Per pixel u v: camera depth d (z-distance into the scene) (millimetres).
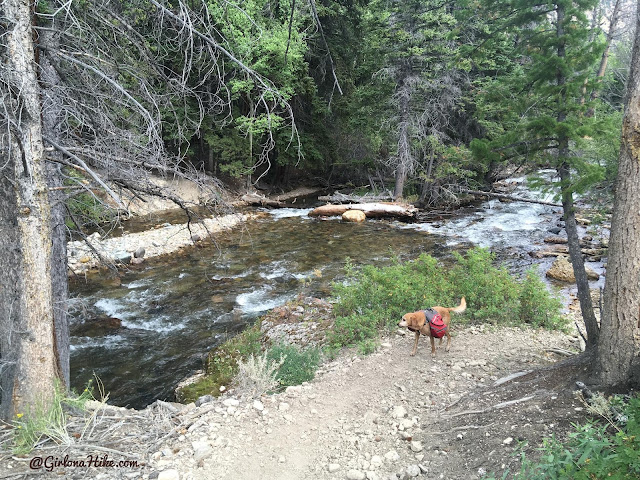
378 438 5086
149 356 9438
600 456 3619
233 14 15180
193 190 23469
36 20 5215
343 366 7188
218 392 7785
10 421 4934
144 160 5375
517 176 30672
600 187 12578
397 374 6598
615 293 4637
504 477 3908
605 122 6895
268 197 28047
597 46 6891
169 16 5164
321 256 16391
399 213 22453
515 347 7324
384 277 9133
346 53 23656
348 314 9375
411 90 22344
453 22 20516
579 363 5430
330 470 4629
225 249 17047
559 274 13570
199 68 5906
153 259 15594
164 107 5875
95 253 7254
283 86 21609
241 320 11125
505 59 21203
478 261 9453
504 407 5047
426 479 4309
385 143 27312
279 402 6070
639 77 4473
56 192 6086
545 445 4023
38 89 4695
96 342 10023
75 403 5531
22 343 4875
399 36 21406
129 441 5070
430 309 7043
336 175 32594
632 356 4590
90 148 5277
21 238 4762
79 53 4945
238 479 4520
